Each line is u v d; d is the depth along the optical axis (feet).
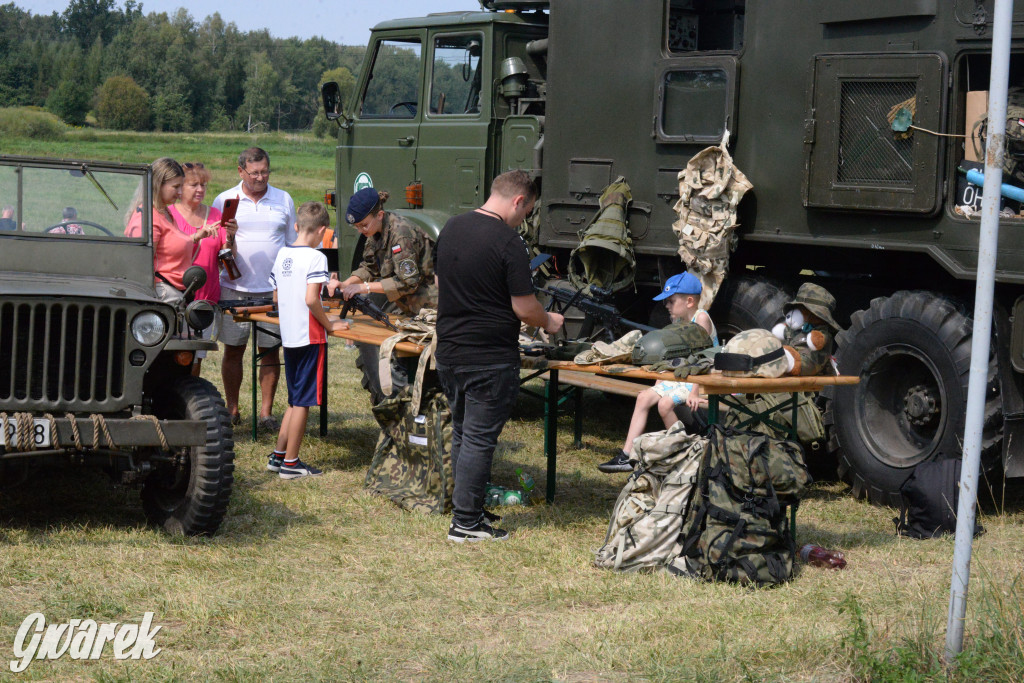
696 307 20.01
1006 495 20.72
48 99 440.04
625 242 22.71
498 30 27.30
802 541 17.31
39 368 15.70
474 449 16.80
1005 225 18.08
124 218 18.75
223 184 136.46
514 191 16.63
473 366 16.58
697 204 21.67
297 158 232.12
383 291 21.21
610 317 22.06
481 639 12.93
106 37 582.35
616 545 15.78
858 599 13.99
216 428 16.47
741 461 15.26
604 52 23.65
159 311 16.06
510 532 17.67
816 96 20.27
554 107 24.58
